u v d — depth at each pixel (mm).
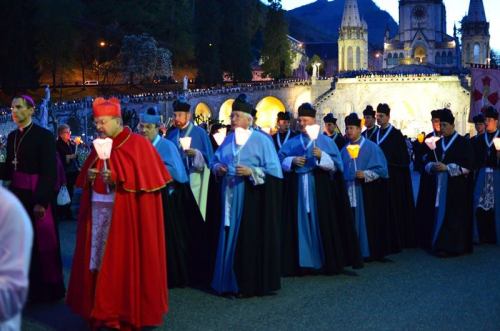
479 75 24062
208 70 104812
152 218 7281
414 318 8141
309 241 10273
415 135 98625
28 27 93250
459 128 97812
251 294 9000
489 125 14297
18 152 8750
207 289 9695
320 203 10281
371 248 11656
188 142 10586
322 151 10195
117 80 104750
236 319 8109
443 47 167375
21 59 88438
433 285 9898
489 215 14031
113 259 7086
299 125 10633
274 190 9078
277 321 8008
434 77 97812
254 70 149250
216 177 9438
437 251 12508
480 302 8898
